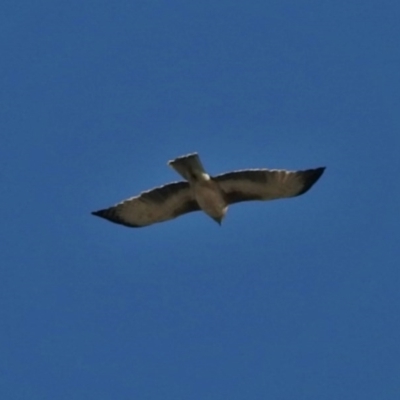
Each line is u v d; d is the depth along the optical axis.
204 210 92.62
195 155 92.38
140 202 92.94
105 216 93.06
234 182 92.50
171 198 92.88
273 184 92.44
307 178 92.38
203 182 92.44
